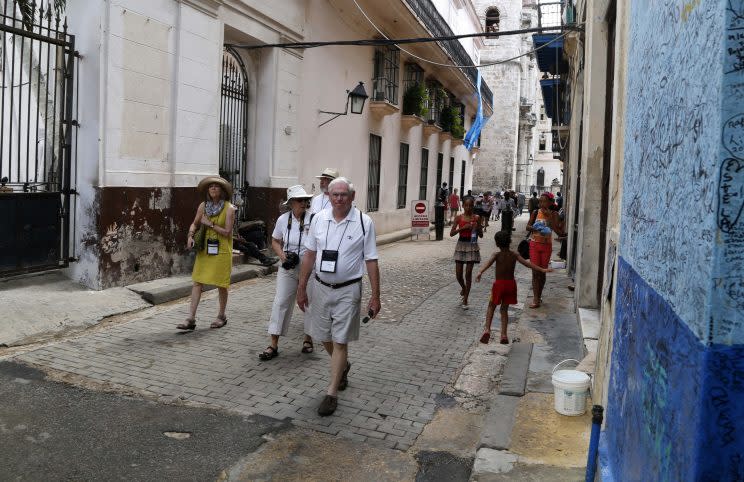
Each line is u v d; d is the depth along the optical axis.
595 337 6.03
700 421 1.68
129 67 8.03
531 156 53.06
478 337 7.36
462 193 31.31
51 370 5.25
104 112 7.67
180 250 9.15
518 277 12.02
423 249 16.42
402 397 5.22
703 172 1.78
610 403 3.45
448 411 4.98
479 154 41.56
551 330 7.34
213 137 9.75
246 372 5.55
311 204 6.28
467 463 4.06
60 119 7.71
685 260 1.93
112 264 7.88
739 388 1.65
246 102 11.38
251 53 11.20
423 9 17.92
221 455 3.96
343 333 4.79
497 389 5.51
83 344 6.05
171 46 8.78
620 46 4.54
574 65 12.47
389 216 18.97
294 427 4.46
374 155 17.53
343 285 4.80
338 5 13.72
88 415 4.41
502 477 3.61
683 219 1.99
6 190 7.27
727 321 1.66
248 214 11.43
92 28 7.62
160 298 7.93
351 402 5.02
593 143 7.53
